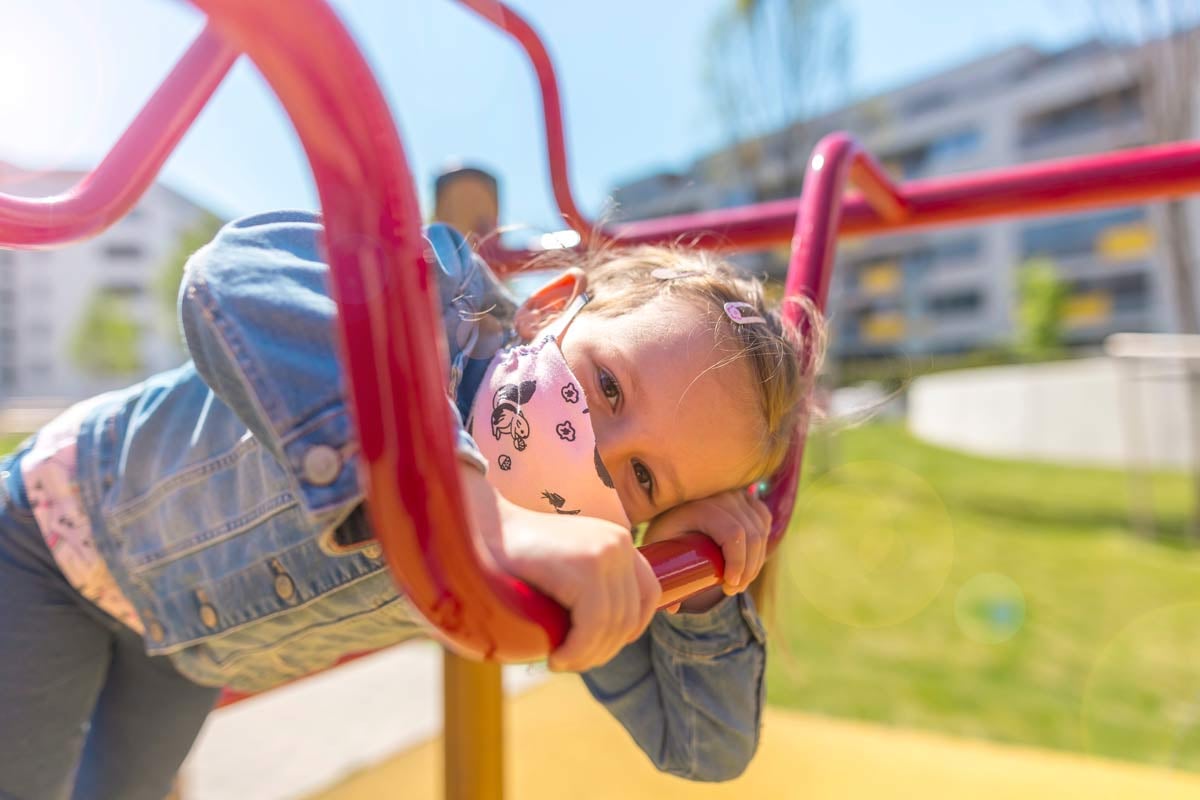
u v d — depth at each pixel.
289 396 0.46
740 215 1.14
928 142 21.69
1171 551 4.57
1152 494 6.10
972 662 2.96
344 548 0.45
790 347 0.78
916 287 19.78
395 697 2.39
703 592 0.80
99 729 0.88
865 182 1.01
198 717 0.91
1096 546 4.71
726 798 1.42
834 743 1.59
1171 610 3.51
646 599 0.43
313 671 0.94
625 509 0.72
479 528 0.41
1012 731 2.36
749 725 0.81
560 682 1.92
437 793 1.53
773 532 0.76
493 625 0.35
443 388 0.33
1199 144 0.99
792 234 1.11
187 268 0.52
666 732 0.83
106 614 0.76
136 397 0.75
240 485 0.66
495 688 1.12
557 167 1.01
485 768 1.11
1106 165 1.01
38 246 0.67
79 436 0.74
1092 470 7.46
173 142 0.73
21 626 0.71
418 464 0.32
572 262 0.96
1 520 0.72
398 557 0.33
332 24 0.30
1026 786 1.43
